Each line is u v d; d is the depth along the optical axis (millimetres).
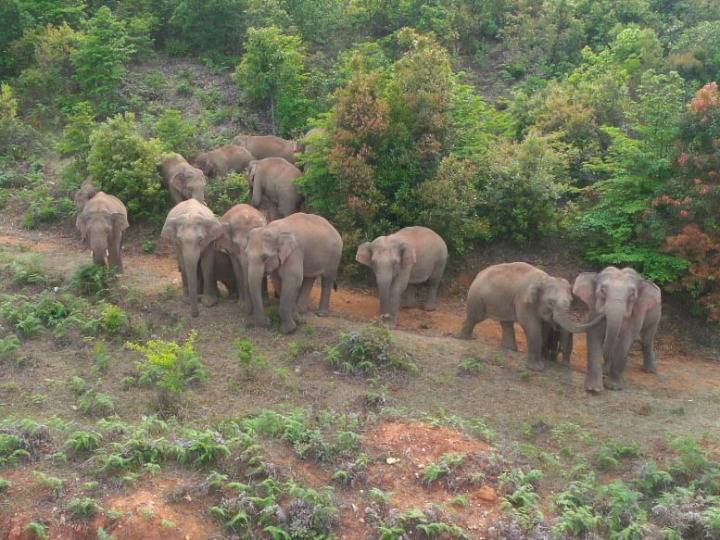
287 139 24312
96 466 8695
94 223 14680
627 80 22562
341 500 8641
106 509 8047
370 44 25891
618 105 20391
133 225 18406
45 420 9766
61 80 25406
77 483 8414
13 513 7945
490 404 11367
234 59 27938
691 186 14867
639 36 25156
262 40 24094
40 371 11211
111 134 18422
